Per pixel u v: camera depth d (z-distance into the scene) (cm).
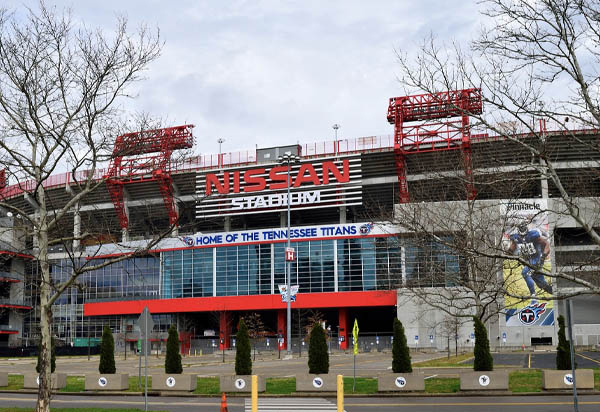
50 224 2028
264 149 10288
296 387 2888
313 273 9788
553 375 2695
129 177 2406
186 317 10681
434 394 2719
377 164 9481
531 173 1895
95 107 2116
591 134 1742
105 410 2211
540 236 6109
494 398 2592
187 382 3006
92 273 11056
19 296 10512
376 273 9475
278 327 10081
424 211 3862
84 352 9256
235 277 10181
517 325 8231
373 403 2520
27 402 2723
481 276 3484
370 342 9712
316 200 9888
